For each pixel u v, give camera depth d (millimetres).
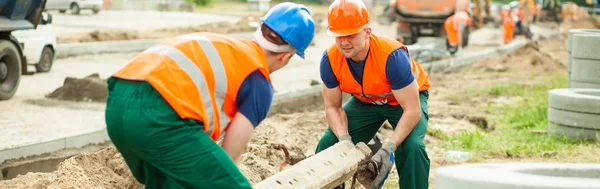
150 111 4125
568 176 3947
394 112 6465
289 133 8906
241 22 34594
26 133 10180
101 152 6566
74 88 13180
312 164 5426
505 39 31422
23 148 9188
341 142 6047
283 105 13023
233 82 4305
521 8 35938
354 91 6223
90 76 14055
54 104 12633
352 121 6605
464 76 19766
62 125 10836
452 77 19531
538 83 17844
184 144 4152
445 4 28188
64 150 9742
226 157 4211
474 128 11820
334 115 6375
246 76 4324
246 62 4336
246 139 4359
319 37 32656
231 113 4402
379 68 5910
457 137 10500
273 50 4535
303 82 16562
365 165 5961
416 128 6219
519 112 12797
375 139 6914
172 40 4383
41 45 16844
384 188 7539
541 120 12000
